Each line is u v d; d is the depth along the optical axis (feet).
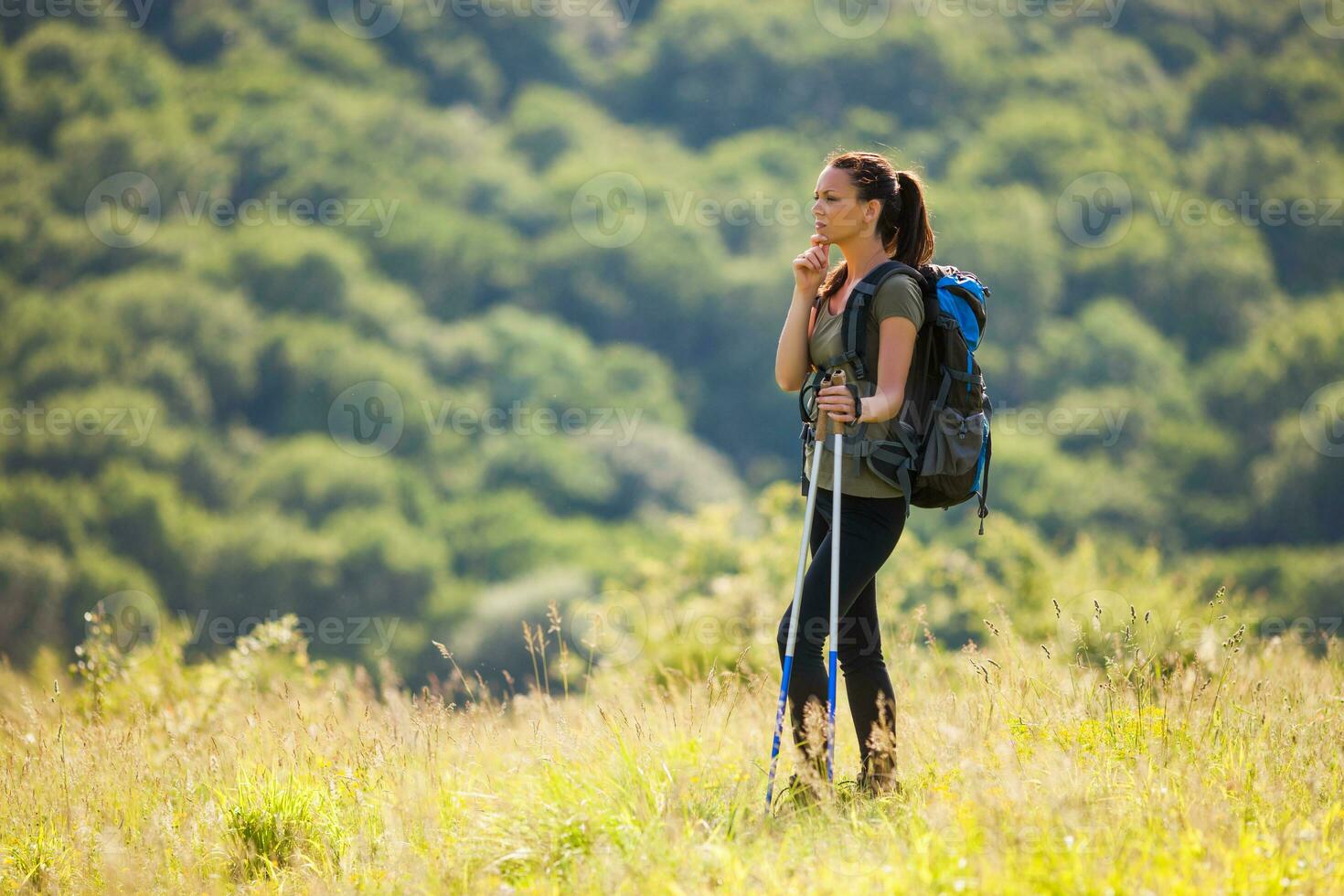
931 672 48.49
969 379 34.58
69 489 428.97
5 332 489.67
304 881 35.58
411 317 571.69
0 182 546.67
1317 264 595.88
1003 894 26.76
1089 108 652.89
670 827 32.94
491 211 643.86
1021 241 543.80
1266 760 35.27
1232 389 517.14
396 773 40.01
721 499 533.96
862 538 34.83
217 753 44.83
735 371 590.96
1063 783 32.14
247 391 510.99
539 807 35.35
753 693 45.91
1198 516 470.80
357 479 475.72
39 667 63.82
